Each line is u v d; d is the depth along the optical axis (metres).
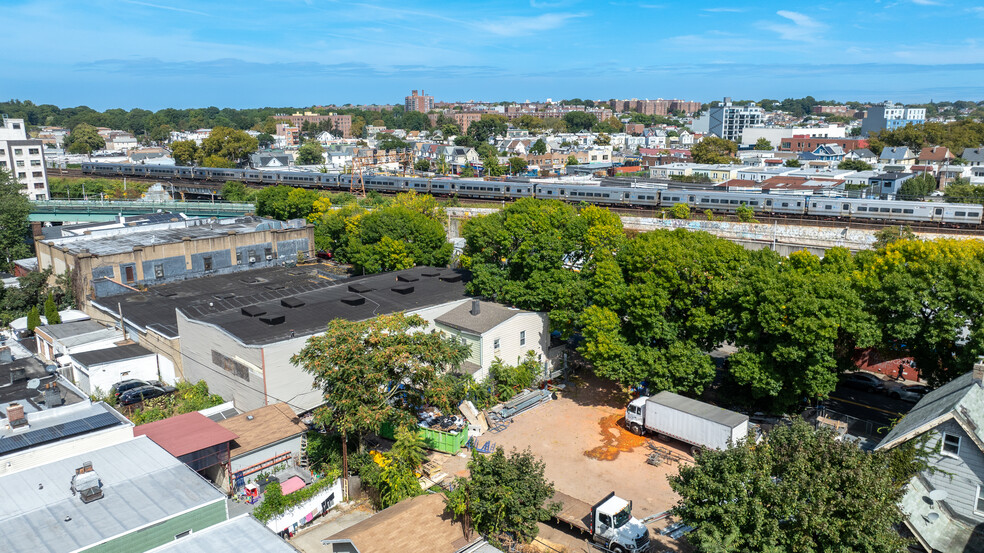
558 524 34.59
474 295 58.19
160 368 54.34
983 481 27.53
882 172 142.88
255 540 25.62
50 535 25.48
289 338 45.22
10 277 81.06
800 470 23.98
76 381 53.22
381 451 41.22
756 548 23.86
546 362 54.38
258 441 38.28
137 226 87.69
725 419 39.66
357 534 29.38
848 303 41.41
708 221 94.00
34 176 150.12
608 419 46.88
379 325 38.69
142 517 26.77
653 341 47.91
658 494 37.41
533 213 56.12
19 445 31.89
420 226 75.62
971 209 86.12
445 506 31.73
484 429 45.38
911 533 27.23
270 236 81.38
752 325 43.47
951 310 40.97
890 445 29.56
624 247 51.47
